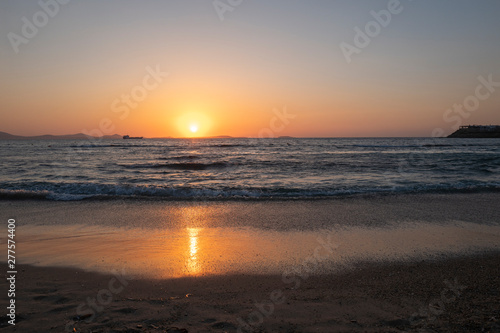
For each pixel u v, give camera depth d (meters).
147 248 6.00
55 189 13.02
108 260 5.33
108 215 8.81
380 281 4.44
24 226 7.62
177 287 4.25
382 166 23.02
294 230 7.26
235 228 7.47
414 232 7.04
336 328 3.04
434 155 34.00
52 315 3.27
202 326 3.07
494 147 54.72
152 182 15.84
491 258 5.36
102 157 33.47
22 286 4.16
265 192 12.41
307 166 23.31
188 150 49.12
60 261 5.25
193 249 5.94
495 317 3.17
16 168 22.02
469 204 10.02
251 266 5.09
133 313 3.36
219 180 16.48
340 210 9.36
